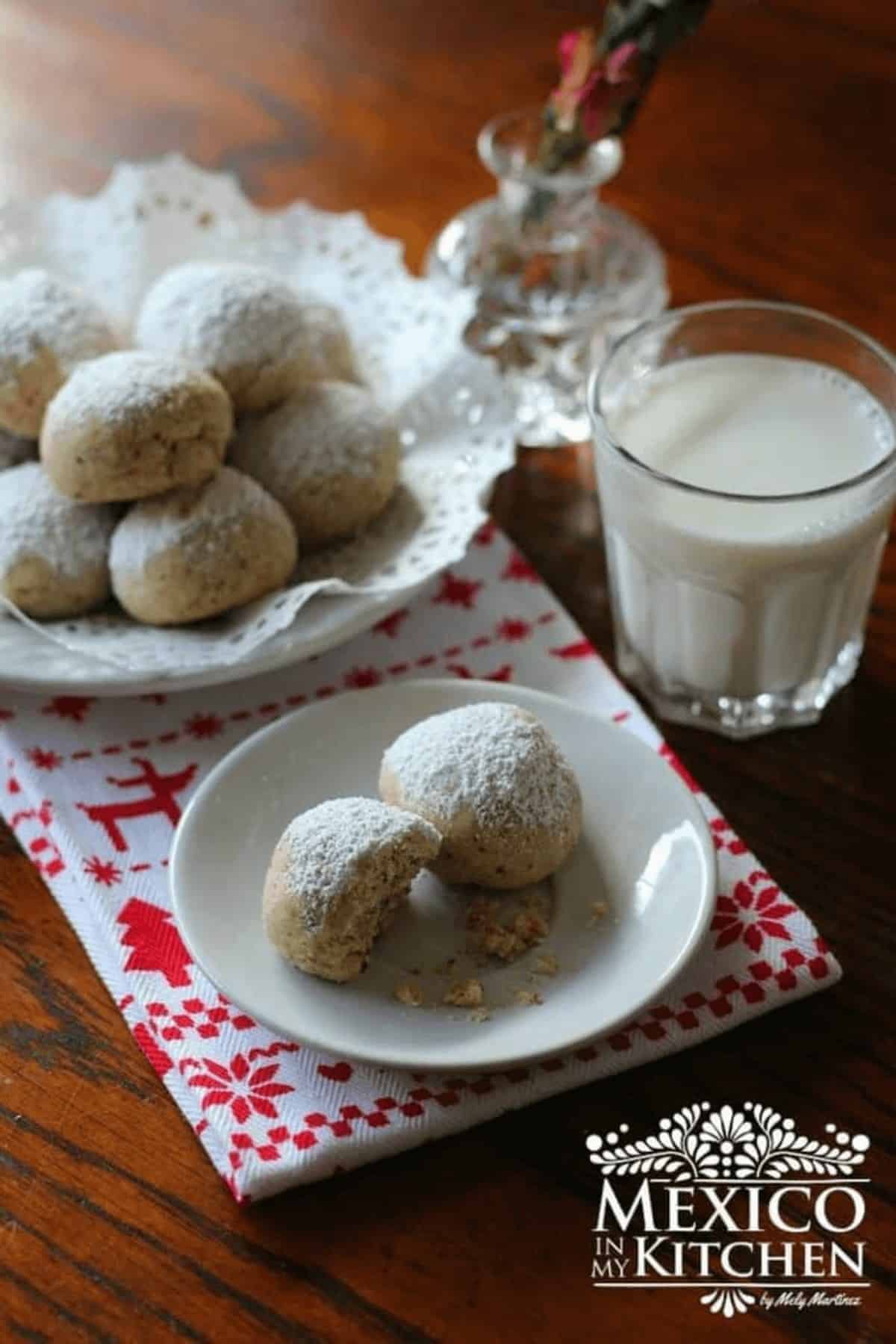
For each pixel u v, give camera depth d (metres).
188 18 1.06
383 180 0.97
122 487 0.78
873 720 0.78
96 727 0.78
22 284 0.84
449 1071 0.66
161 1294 0.65
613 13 0.84
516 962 0.70
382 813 0.69
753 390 0.79
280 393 0.83
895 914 0.73
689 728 0.79
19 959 0.72
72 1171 0.68
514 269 0.89
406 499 0.83
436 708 0.75
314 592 0.76
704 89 1.01
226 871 0.72
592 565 0.84
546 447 0.88
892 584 0.82
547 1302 0.65
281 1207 0.67
